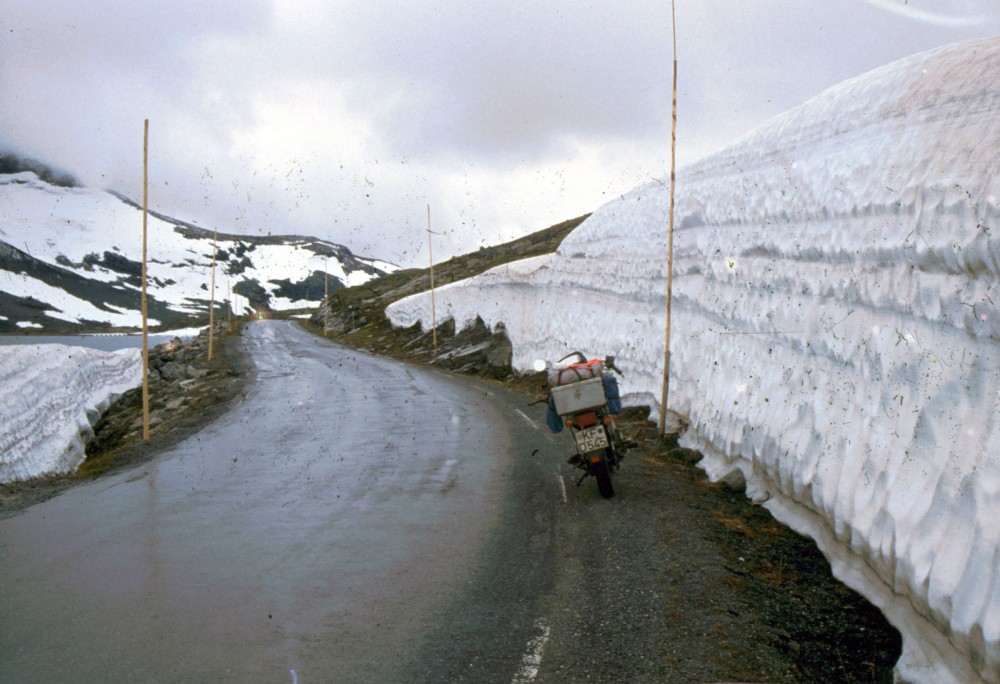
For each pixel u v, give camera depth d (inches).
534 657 155.0
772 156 364.5
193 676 145.3
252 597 193.8
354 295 3152.1
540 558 225.9
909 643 155.9
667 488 321.1
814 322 272.8
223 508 309.9
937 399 176.7
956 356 172.7
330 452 456.4
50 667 150.5
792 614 181.0
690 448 397.1
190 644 161.9
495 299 1341.0
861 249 237.6
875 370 215.9
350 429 561.0
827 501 223.5
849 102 295.6
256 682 142.9
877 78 284.0
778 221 331.6
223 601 190.7
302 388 947.3
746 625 172.4
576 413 311.9
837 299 256.7
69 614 182.1
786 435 273.9
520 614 179.9
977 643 130.6
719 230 427.8
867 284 232.2
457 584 203.3
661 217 574.9
